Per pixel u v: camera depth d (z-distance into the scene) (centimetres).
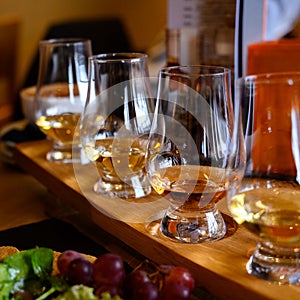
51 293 60
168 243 72
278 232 62
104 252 81
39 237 87
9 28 264
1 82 277
